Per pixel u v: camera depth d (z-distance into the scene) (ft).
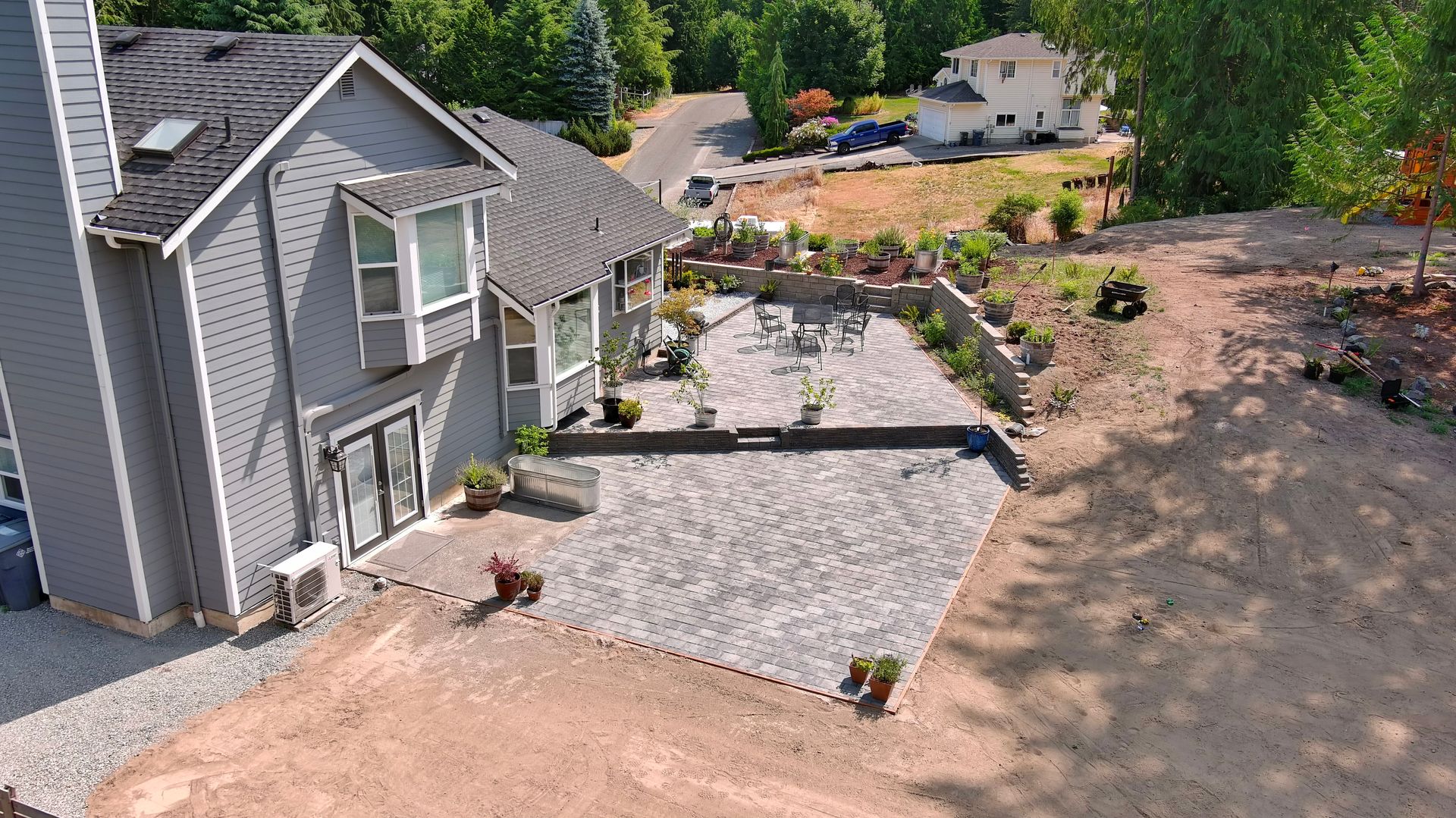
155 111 46.14
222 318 43.32
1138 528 56.85
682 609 49.03
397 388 53.83
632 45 263.29
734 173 191.93
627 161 208.64
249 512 46.47
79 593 47.42
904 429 67.92
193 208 40.22
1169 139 129.90
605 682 43.62
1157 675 44.88
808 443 67.92
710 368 80.84
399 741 39.86
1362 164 79.15
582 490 57.93
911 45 277.23
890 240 103.96
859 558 54.08
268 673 44.11
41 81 38.65
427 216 51.55
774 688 43.37
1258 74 121.39
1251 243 101.55
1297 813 36.91
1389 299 79.66
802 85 246.06
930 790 37.78
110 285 41.73
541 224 69.87
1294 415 64.80
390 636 46.91
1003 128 206.08
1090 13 139.13
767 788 37.63
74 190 39.81
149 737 39.83
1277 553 53.83
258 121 43.98
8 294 42.86
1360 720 41.75
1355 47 125.18
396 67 49.08
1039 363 74.49
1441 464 59.16
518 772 38.24
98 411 42.91
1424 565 51.70
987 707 42.63
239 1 183.11
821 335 87.25
